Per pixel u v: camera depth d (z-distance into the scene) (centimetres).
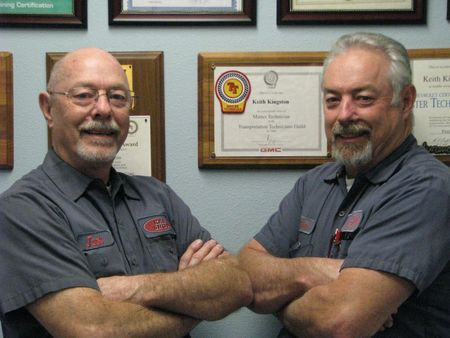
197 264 126
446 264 117
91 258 124
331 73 128
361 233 117
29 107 156
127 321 112
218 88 157
